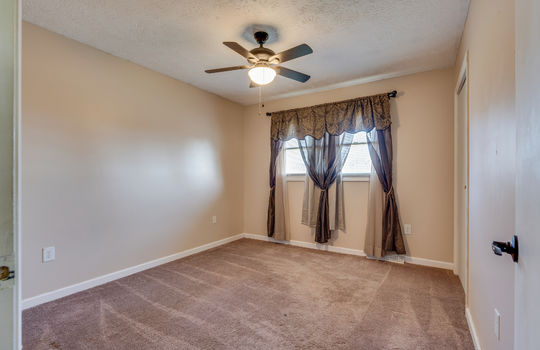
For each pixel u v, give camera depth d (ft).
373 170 11.25
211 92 13.32
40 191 7.47
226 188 14.34
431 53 9.18
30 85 7.31
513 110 3.56
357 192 12.01
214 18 7.21
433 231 10.46
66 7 6.68
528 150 2.37
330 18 7.20
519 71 2.61
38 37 7.49
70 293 8.01
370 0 6.46
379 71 10.66
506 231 3.83
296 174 13.76
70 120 8.13
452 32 7.84
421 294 8.00
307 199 13.00
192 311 7.02
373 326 6.33
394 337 5.90
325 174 12.36
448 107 10.25
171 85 11.32
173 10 6.85
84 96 8.48
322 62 9.89
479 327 5.38
